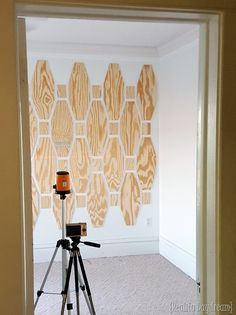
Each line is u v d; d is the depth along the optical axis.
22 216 1.04
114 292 3.36
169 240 4.21
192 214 3.62
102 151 4.30
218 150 1.14
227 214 1.14
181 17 1.15
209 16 1.14
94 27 3.36
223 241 1.14
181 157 3.81
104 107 4.28
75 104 4.20
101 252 4.38
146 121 4.39
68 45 4.09
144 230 4.48
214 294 1.17
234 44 1.12
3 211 0.99
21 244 1.02
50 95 4.14
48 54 4.09
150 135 4.42
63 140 4.20
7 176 0.99
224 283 1.15
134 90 4.34
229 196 1.14
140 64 4.34
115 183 4.36
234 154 1.14
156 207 4.48
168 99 4.13
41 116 4.14
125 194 4.40
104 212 4.36
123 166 4.37
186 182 3.71
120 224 4.41
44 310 3.02
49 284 3.57
